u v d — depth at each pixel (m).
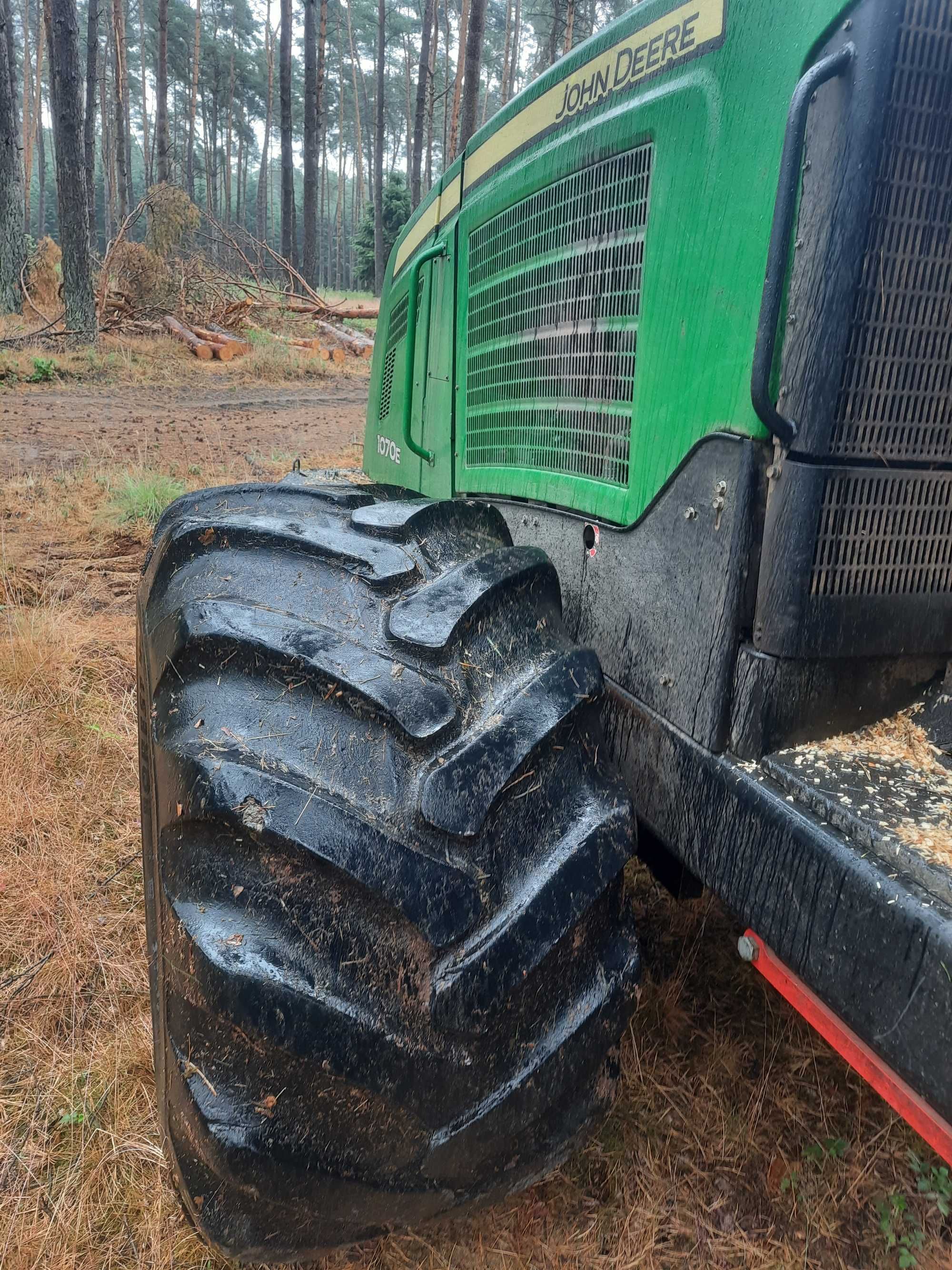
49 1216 1.83
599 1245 1.82
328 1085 1.31
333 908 1.35
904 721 1.65
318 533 1.85
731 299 1.60
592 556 2.11
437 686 1.54
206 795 1.40
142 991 2.37
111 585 5.05
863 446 1.50
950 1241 1.84
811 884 1.40
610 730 2.00
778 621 1.54
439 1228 1.82
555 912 1.43
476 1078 1.38
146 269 17.75
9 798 3.02
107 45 44.97
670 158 1.78
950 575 1.62
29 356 13.80
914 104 1.38
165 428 10.38
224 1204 1.39
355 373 16.50
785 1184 1.93
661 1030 2.27
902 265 1.44
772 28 1.50
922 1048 1.22
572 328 2.21
